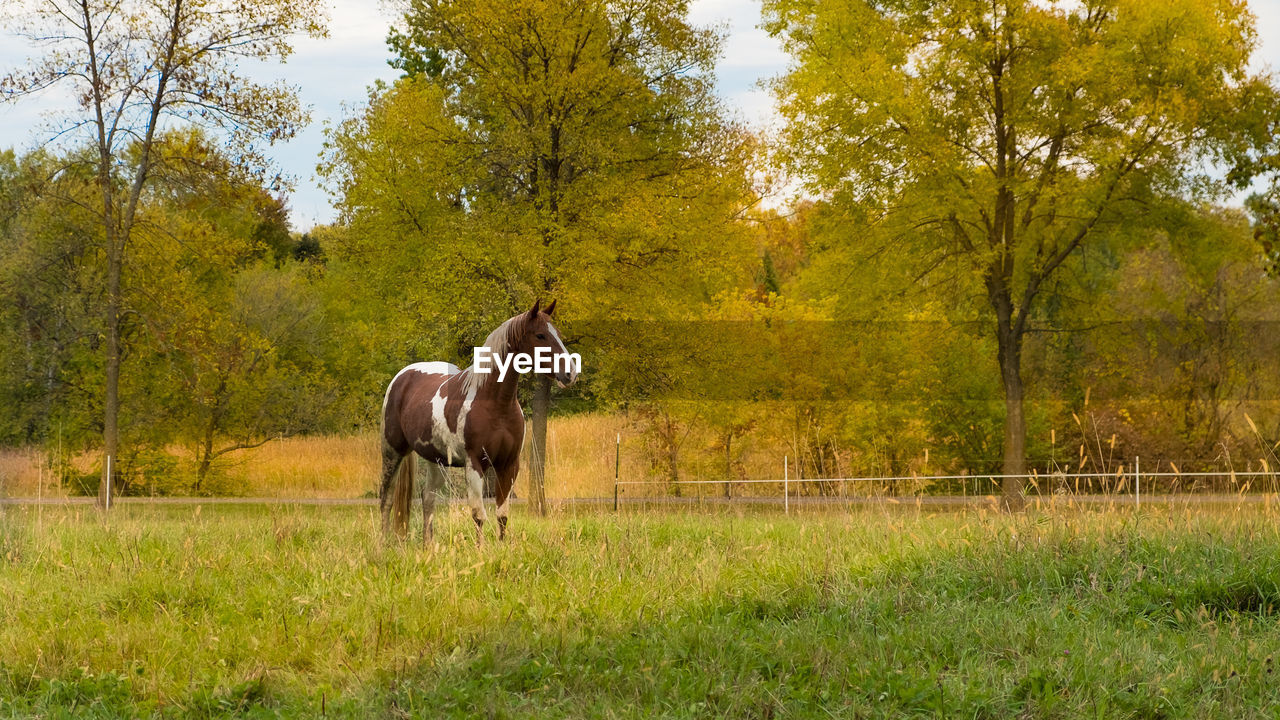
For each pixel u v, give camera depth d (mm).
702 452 20984
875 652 4828
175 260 21969
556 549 7223
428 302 17250
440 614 5500
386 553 7320
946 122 17172
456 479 12039
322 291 21875
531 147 17516
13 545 7930
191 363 23062
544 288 17141
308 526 9125
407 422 9102
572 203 17641
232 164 19297
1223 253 17312
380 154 18453
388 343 19625
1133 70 16234
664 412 20281
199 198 19844
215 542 8445
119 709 4359
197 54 18688
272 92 18844
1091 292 19500
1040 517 7352
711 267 17766
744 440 20891
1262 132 16562
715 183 17906
